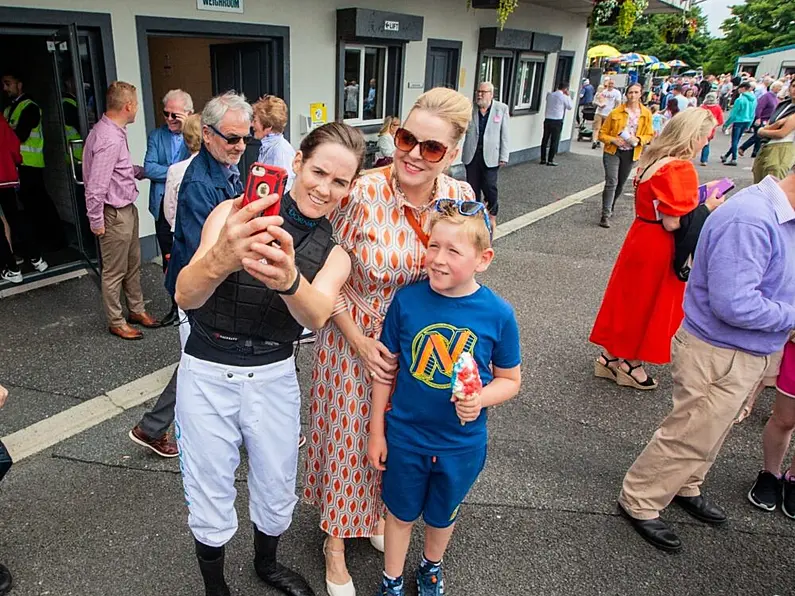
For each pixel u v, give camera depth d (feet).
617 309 11.85
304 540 7.98
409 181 5.71
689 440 7.66
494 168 24.45
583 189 32.14
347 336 6.22
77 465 9.20
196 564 7.48
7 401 10.73
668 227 10.62
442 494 6.28
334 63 22.97
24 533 7.81
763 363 7.20
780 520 8.82
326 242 5.48
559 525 8.50
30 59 18.47
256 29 19.65
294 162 5.33
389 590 6.88
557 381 12.56
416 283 6.10
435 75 29.45
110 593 7.02
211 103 7.41
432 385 5.82
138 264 13.51
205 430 5.60
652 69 88.38
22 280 15.70
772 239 6.73
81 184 15.29
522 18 33.83
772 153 19.98
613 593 7.42
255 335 5.41
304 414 10.78
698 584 7.61
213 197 7.06
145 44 16.97
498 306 5.85
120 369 12.03
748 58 129.59
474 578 7.54
